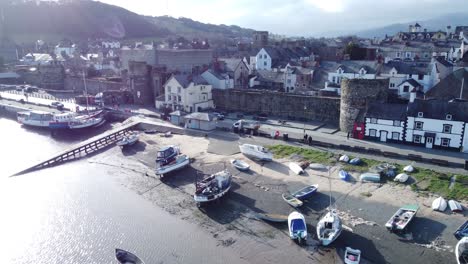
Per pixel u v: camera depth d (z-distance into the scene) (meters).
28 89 109.19
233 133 59.03
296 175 43.06
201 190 38.75
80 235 34.00
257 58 112.69
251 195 39.62
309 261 28.89
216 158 49.50
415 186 38.09
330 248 30.20
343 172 41.78
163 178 45.47
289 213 35.41
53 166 52.44
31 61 150.00
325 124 61.47
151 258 30.12
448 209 34.03
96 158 55.00
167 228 34.56
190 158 50.34
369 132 52.12
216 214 36.69
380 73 78.94
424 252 28.84
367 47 117.12
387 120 50.31
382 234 31.34
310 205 36.66
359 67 81.81
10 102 92.88
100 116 74.19
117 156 54.97
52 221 36.66
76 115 73.62
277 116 67.75
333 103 61.16
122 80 99.81
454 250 28.80
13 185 45.78
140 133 63.91
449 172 39.81
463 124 45.25
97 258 30.50
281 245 31.16
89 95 91.38
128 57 99.88
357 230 32.12
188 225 35.00
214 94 76.62
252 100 70.94
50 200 41.28
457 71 62.19
